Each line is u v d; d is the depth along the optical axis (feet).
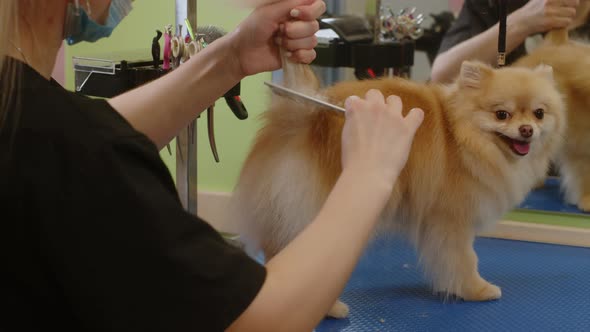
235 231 4.30
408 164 4.36
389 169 1.91
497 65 5.60
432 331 4.12
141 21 6.50
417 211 4.48
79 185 1.45
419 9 5.89
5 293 1.51
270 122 4.17
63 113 1.51
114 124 1.56
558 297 4.63
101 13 1.90
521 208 5.89
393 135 1.98
